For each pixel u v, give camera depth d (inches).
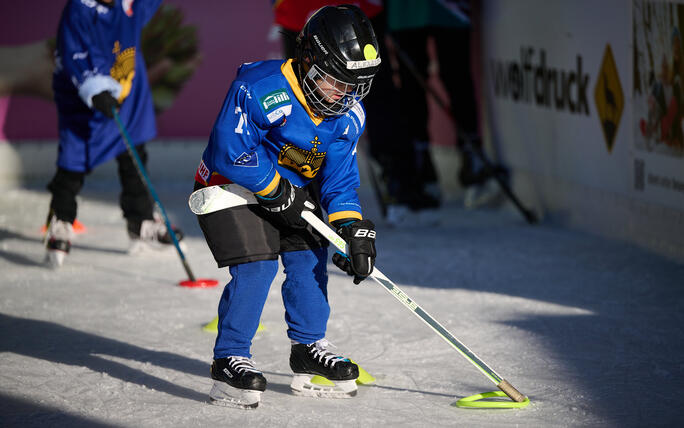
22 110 775.1
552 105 597.6
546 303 392.5
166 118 801.6
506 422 246.5
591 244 522.3
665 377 285.4
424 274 460.1
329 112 247.6
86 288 430.6
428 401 268.1
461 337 341.4
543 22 601.6
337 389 271.7
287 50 579.5
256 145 249.0
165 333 353.7
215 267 482.9
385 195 636.7
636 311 374.3
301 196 256.8
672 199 461.4
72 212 478.9
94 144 474.0
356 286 432.8
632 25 485.1
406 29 681.6
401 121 633.6
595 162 543.5
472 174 686.5
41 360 315.0
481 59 726.5
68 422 249.9
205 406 265.0
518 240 547.5
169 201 708.0
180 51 792.3
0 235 562.6
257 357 320.8
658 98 464.1
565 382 282.8
